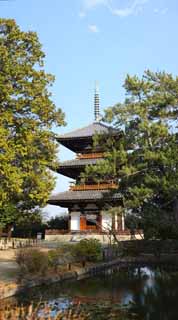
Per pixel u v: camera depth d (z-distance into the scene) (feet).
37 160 74.69
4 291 57.31
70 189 183.93
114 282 79.87
